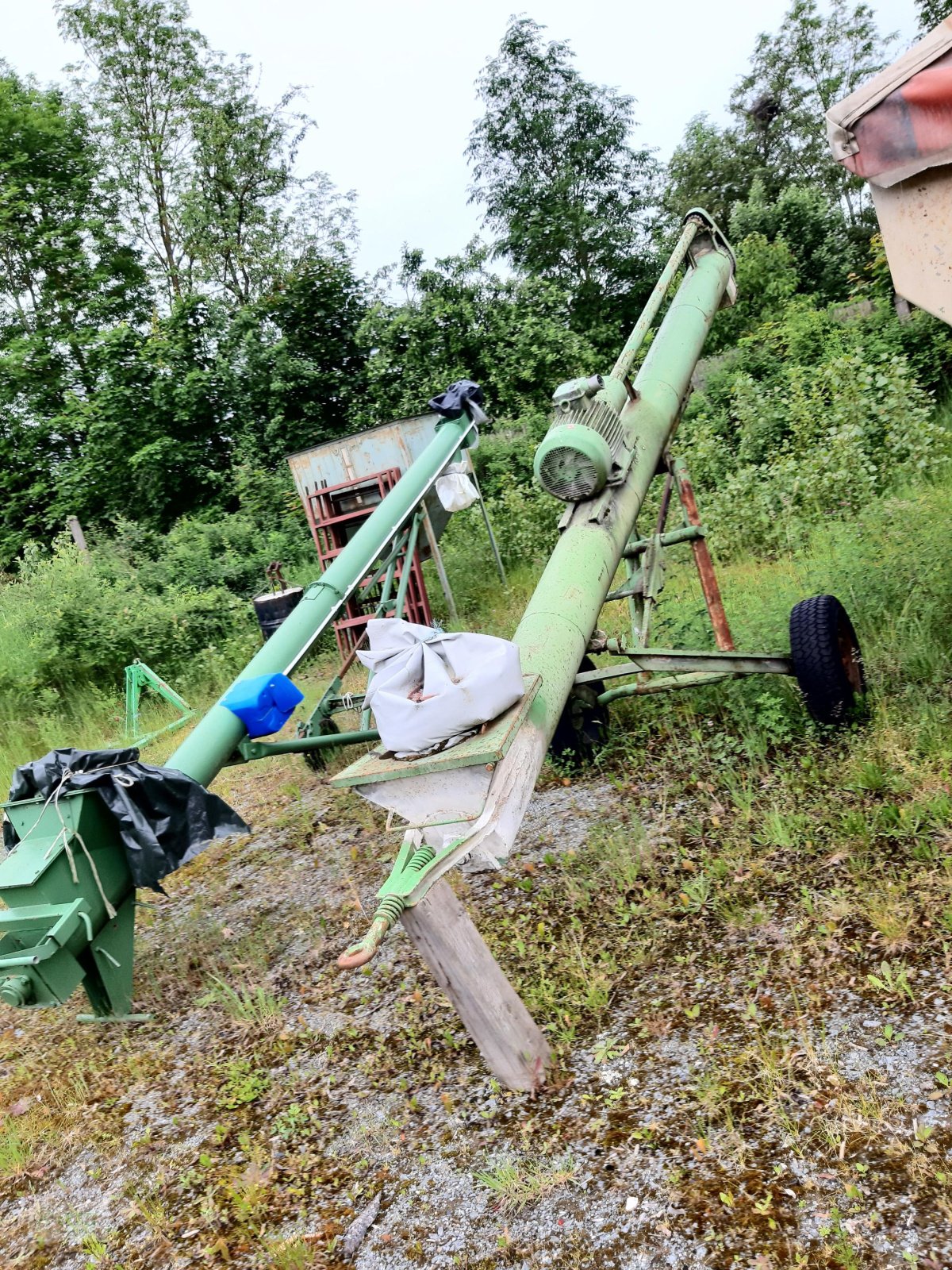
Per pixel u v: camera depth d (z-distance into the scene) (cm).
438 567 877
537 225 2267
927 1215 217
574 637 331
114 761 396
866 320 1367
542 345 1552
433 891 286
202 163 2314
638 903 388
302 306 1917
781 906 352
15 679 1074
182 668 1128
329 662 1044
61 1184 334
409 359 1622
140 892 581
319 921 473
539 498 1180
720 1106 268
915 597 529
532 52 2284
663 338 535
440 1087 322
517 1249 246
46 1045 436
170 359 1872
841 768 426
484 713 245
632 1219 243
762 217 2092
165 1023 422
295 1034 380
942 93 337
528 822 496
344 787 260
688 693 565
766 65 3866
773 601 594
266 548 1398
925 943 303
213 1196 303
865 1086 258
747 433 1045
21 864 376
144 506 1877
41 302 2345
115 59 2425
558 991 348
